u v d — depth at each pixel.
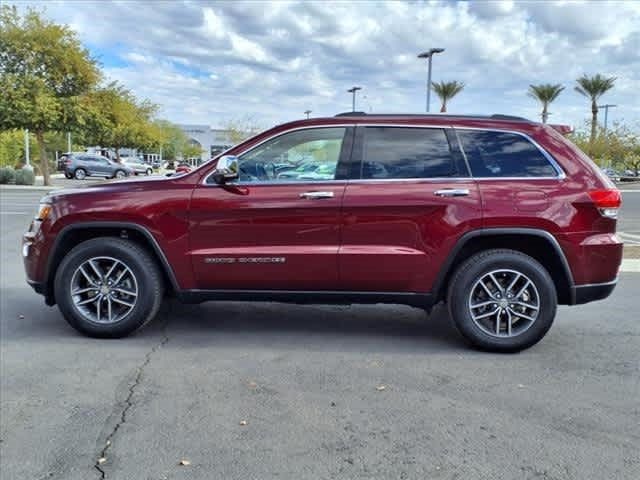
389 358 4.78
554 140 4.89
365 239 4.83
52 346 4.98
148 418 3.65
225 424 3.57
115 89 31.17
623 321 5.92
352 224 4.81
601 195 4.75
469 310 4.87
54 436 3.42
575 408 3.83
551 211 4.71
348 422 3.60
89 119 28.69
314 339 5.27
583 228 4.74
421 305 4.96
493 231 4.74
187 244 4.94
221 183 4.89
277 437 3.41
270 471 3.05
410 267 4.82
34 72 27.45
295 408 3.80
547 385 4.22
